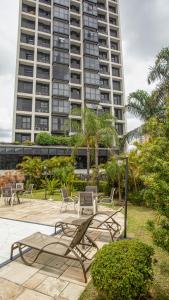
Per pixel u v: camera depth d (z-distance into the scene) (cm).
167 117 354
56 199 1321
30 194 1376
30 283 326
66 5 3816
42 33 3519
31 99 3272
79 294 299
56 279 338
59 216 795
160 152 324
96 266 276
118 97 4066
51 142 2834
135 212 902
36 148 2627
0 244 495
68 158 1972
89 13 4012
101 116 1619
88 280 336
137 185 1153
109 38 4175
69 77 3522
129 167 1087
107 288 257
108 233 576
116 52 4191
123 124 3872
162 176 303
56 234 569
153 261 330
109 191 1310
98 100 3669
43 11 3759
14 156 2500
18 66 3241
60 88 3394
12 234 574
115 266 262
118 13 4422
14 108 3098
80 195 804
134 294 249
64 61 3528
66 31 3694
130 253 279
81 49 3831
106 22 4234
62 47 3566
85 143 1700
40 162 1978
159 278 339
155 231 297
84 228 396
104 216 809
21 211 895
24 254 427
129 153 1112
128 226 659
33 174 1898
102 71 3962
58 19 3672
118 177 1180
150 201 315
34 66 3328
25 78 3222
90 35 3903
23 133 3142
